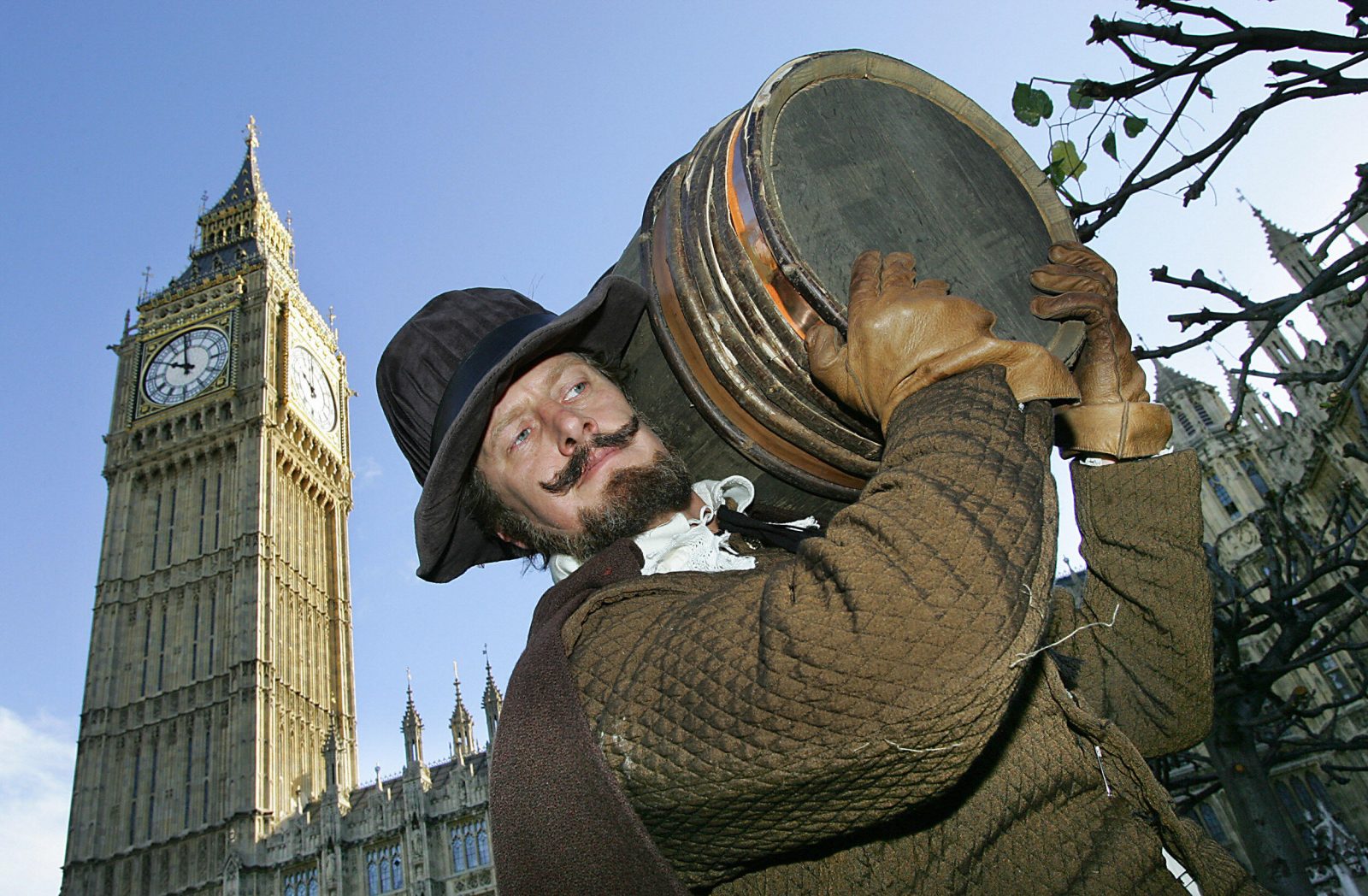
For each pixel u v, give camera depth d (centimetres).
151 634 6100
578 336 211
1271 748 1492
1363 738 1444
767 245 177
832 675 121
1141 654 194
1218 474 4375
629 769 134
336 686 6488
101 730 5778
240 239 7706
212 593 6125
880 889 148
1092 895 148
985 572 122
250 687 5681
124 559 6344
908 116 215
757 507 216
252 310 7119
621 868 134
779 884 153
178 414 6744
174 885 5253
